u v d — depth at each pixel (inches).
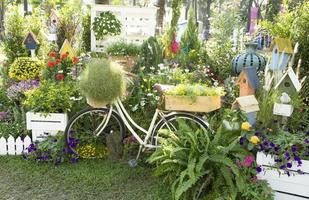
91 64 160.6
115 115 167.5
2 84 231.9
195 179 124.3
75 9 322.3
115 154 165.9
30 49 252.7
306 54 186.7
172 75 200.1
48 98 167.5
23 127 174.4
